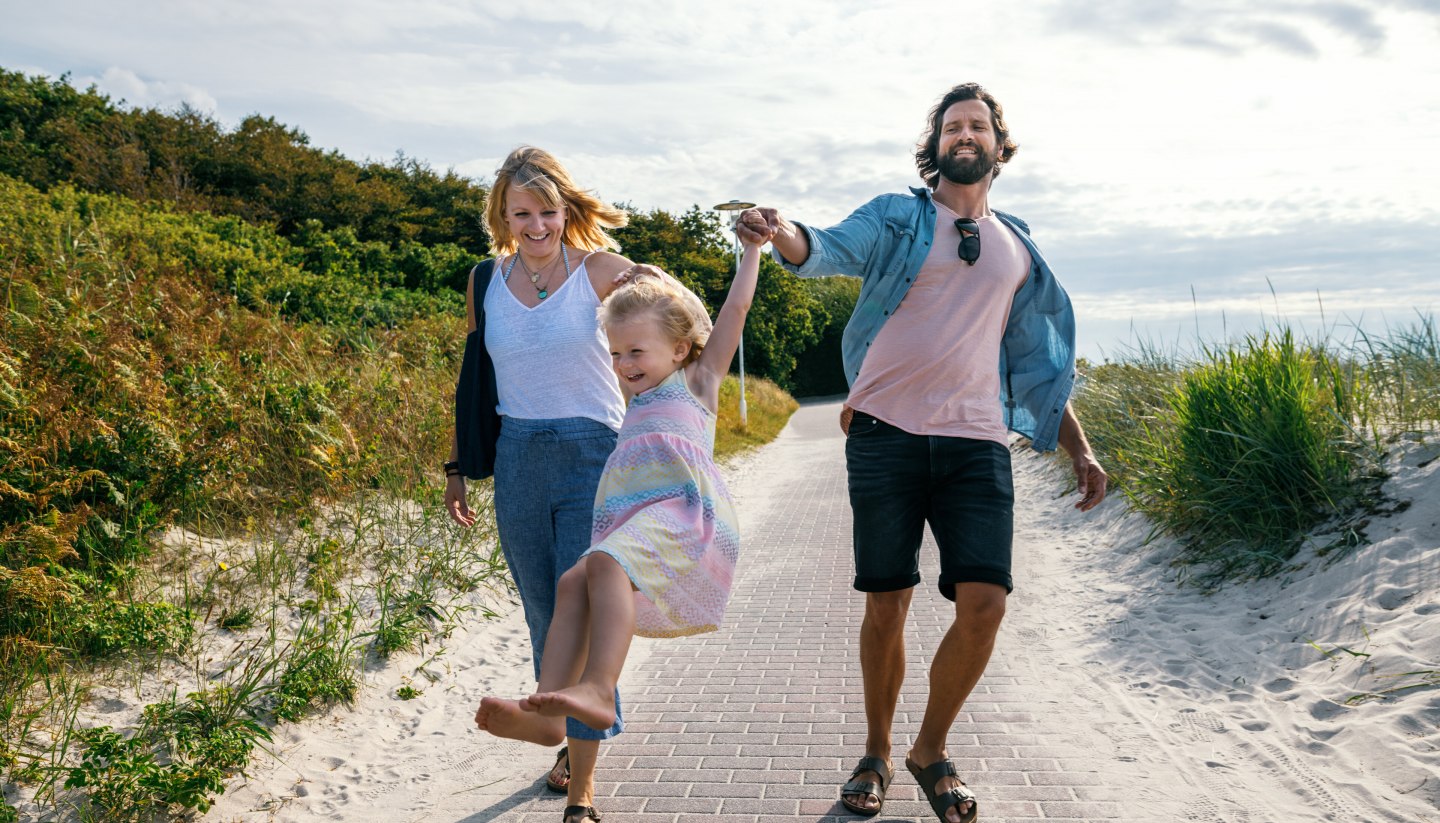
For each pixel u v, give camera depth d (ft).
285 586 17.67
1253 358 21.43
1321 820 9.98
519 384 10.69
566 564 10.59
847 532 30.12
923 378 10.09
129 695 13.14
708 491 8.50
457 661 16.72
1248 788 10.89
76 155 94.07
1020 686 14.96
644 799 11.30
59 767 10.77
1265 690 13.80
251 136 117.70
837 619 19.60
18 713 12.07
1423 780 10.35
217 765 11.39
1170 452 22.72
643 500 8.45
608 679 7.05
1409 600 14.98
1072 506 29.60
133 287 22.79
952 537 9.92
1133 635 17.13
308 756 12.65
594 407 10.66
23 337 17.87
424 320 46.50
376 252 85.76
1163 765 11.67
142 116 110.52
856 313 10.59
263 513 20.02
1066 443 11.73
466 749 13.20
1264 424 19.99
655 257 144.77
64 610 13.87
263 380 22.89
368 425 24.99
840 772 11.89
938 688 10.09
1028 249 11.10
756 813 10.82
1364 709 12.39
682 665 16.71
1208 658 15.44
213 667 14.43
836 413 110.73
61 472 15.74
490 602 19.65
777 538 29.58
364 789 11.90
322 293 52.90
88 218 51.65
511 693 15.44
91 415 17.21
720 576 8.30
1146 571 20.94
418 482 24.27
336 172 118.93
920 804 10.91
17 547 14.19
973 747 12.50
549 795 11.66
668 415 8.77
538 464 10.60
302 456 21.67
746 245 9.37
